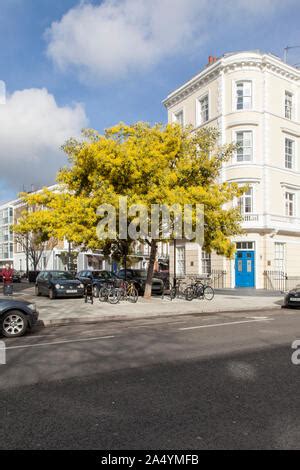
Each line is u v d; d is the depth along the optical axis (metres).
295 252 26.77
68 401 4.69
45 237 18.30
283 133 26.56
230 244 17.17
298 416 4.20
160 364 6.38
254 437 3.71
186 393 4.94
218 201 16.64
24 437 3.74
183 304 16.61
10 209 68.19
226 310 15.55
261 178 25.25
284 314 14.04
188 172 16.61
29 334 9.80
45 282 19.92
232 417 4.17
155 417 4.18
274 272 24.55
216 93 26.56
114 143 15.73
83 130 17.30
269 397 4.78
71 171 18.23
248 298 20.20
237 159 25.52
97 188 16.31
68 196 17.36
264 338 8.65
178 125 17.47
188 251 28.50
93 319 12.45
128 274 21.81
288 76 26.98
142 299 18.31
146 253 39.03
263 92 25.70
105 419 4.14
